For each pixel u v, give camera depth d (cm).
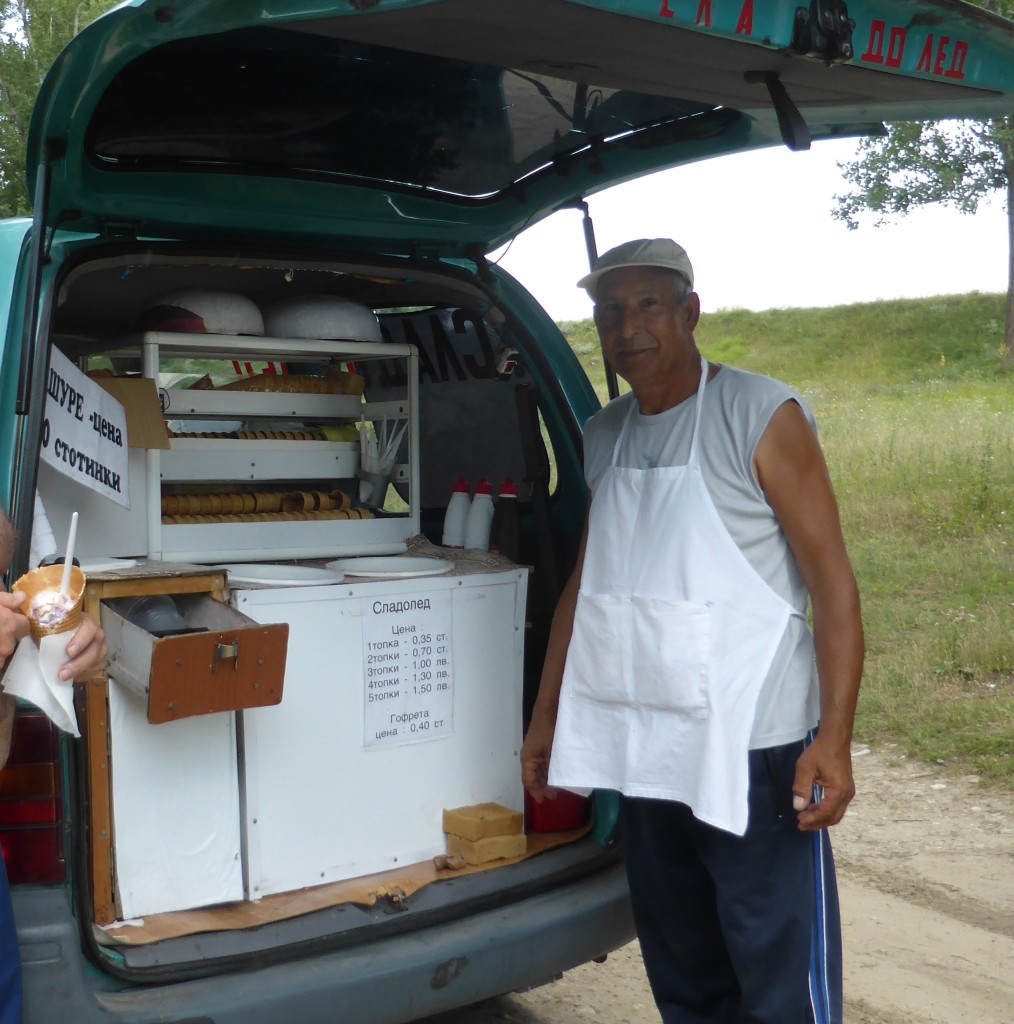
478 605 297
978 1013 328
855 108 283
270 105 259
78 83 215
